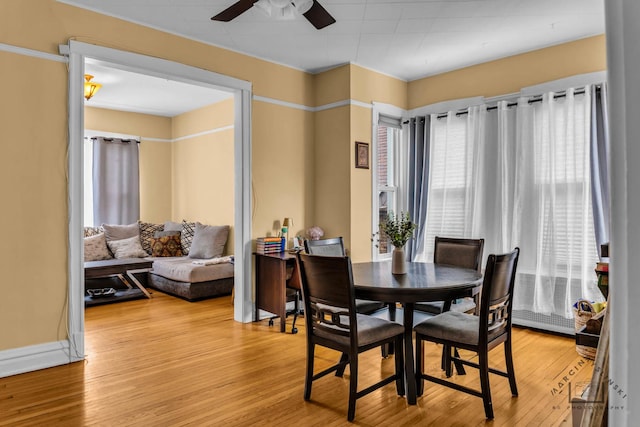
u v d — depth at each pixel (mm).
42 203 3010
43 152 3012
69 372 2939
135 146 6754
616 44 428
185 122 6883
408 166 4988
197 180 6676
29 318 2959
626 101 415
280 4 3049
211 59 3943
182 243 6465
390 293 2361
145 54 3508
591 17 3410
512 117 4141
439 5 3225
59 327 3078
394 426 2223
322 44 4012
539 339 3695
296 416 2326
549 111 3867
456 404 2480
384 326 2479
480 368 2318
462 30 3678
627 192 418
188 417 2309
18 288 2918
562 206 3809
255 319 4277
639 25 403
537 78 4051
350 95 4504
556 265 3818
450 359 2734
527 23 3523
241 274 4234
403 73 4859
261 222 4371
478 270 3205
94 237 5957
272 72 4445
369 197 4719
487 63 4418
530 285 3992
